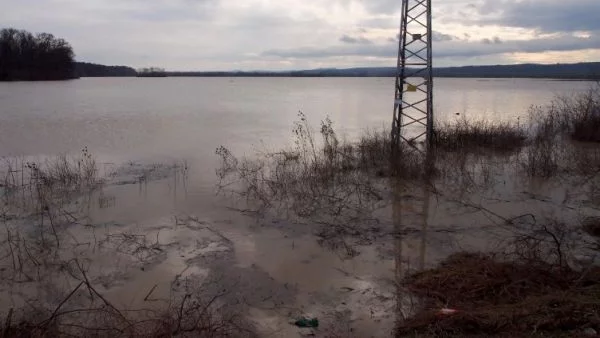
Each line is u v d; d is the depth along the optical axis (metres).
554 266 6.79
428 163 12.62
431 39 14.12
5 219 9.21
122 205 10.26
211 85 97.31
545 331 4.95
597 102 20.19
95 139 19.38
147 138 19.84
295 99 47.56
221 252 7.84
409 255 7.71
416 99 46.31
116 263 7.40
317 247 8.07
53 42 102.81
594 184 11.58
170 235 8.57
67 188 11.42
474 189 11.37
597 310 5.17
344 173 12.77
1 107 33.22
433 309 5.76
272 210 9.98
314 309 6.08
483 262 6.89
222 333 5.41
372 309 6.04
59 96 46.62
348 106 37.97
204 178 12.70
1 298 6.31
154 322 5.64
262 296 6.41
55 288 6.60
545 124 19.78
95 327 5.51
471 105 37.19
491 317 5.27
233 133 21.66
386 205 10.27
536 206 10.11
